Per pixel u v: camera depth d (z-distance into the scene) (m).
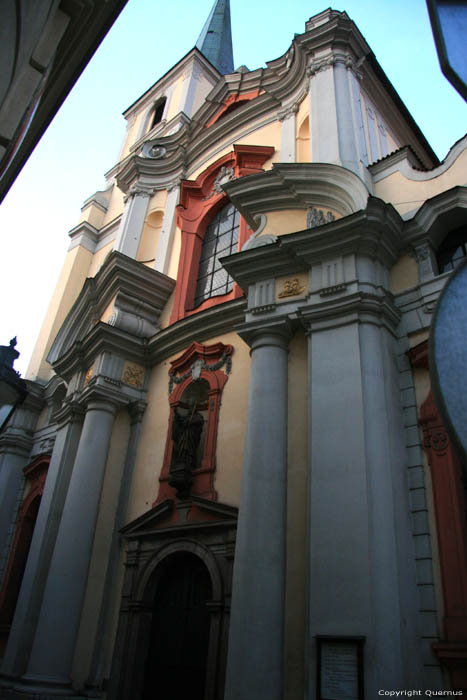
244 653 6.96
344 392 7.91
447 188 9.53
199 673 8.93
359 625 6.30
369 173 10.93
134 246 16.16
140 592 10.12
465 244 9.09
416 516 7.29
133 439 12.39
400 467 7.55
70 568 10.70
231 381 10.98
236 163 14.52
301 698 6.77
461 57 2.06
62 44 5.35
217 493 9.90
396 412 7.96
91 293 14.89
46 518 12.16
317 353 8.52
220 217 14.69
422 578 6.88
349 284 8.78
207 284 13.70
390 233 9.02
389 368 8.19
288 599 7.46
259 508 7.86
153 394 12.80
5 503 16.45
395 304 8.98
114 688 9.44
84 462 11.73
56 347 16.72
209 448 10.47
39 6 4.11
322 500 7.32
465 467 1.61
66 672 9.91
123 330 13.02
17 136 4.23
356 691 5.96
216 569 9.16
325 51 13.27
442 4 2.17
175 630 9.66
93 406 12.38
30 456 17.36
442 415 1.71
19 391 5.92
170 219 16.09
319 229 9.19
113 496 11.87
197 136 17.03
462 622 6.35
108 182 25.05
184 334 12.45
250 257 10.05
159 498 10.87
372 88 13.79
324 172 10.37
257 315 9.65
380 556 6.63
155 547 10.41
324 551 6.98
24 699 9.41
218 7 31.59
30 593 11.38
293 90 14.38
